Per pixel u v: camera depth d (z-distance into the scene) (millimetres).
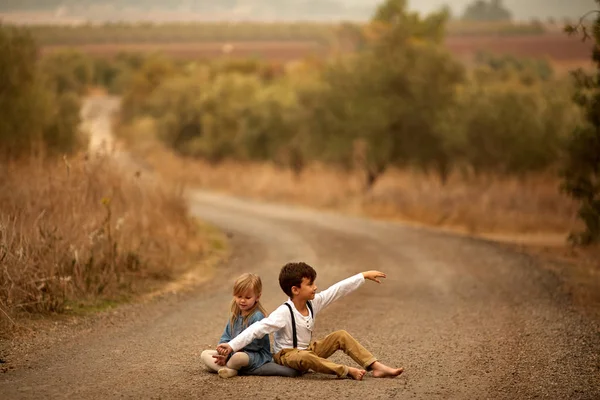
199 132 64938
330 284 17266
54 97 24094
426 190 35438
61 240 13984
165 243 18969
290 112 48906
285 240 25875
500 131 34688
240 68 123500
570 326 12297
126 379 8562
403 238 26219
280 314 8555
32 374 8781
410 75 37875
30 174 16469
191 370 9039
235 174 49344
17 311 11914
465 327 12383
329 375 8859
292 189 42750
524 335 11633
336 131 40031
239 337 8406
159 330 11812
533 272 18656
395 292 16156
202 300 14922
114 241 15875
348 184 41625
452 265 20219
